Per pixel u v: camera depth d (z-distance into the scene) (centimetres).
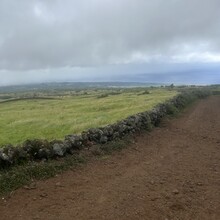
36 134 2934
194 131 2716
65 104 7650
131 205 1092
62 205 1071
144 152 1878
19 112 5909
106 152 1755
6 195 1123
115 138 1988
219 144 2222
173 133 2580
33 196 1133
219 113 4312
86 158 1596
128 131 2238
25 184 1223
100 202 1105
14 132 3159
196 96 7538
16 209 1029
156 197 1173
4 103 11556
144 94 10212
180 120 3394
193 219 1023
